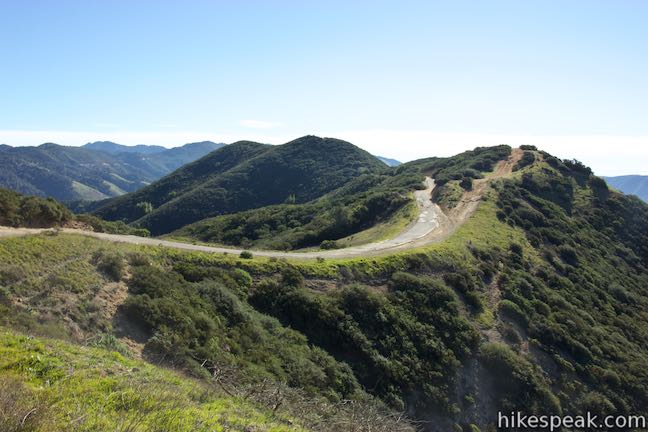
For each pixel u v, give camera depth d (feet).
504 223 151.64
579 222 172.76
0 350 33.40
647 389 90.12
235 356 61.52
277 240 167.84
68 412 24.77
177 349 56.29
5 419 20.36
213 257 95.14
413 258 110.32
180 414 29.22
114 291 66.08
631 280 142.31
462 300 100.89
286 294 86.58
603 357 96.22
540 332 97.04
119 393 29.58
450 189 194.90
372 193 218.79
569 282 124.16
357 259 106.83
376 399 66.80
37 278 60.23
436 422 70.95
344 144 453.17
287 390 48.37
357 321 83.61
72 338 50.16
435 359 80.64
